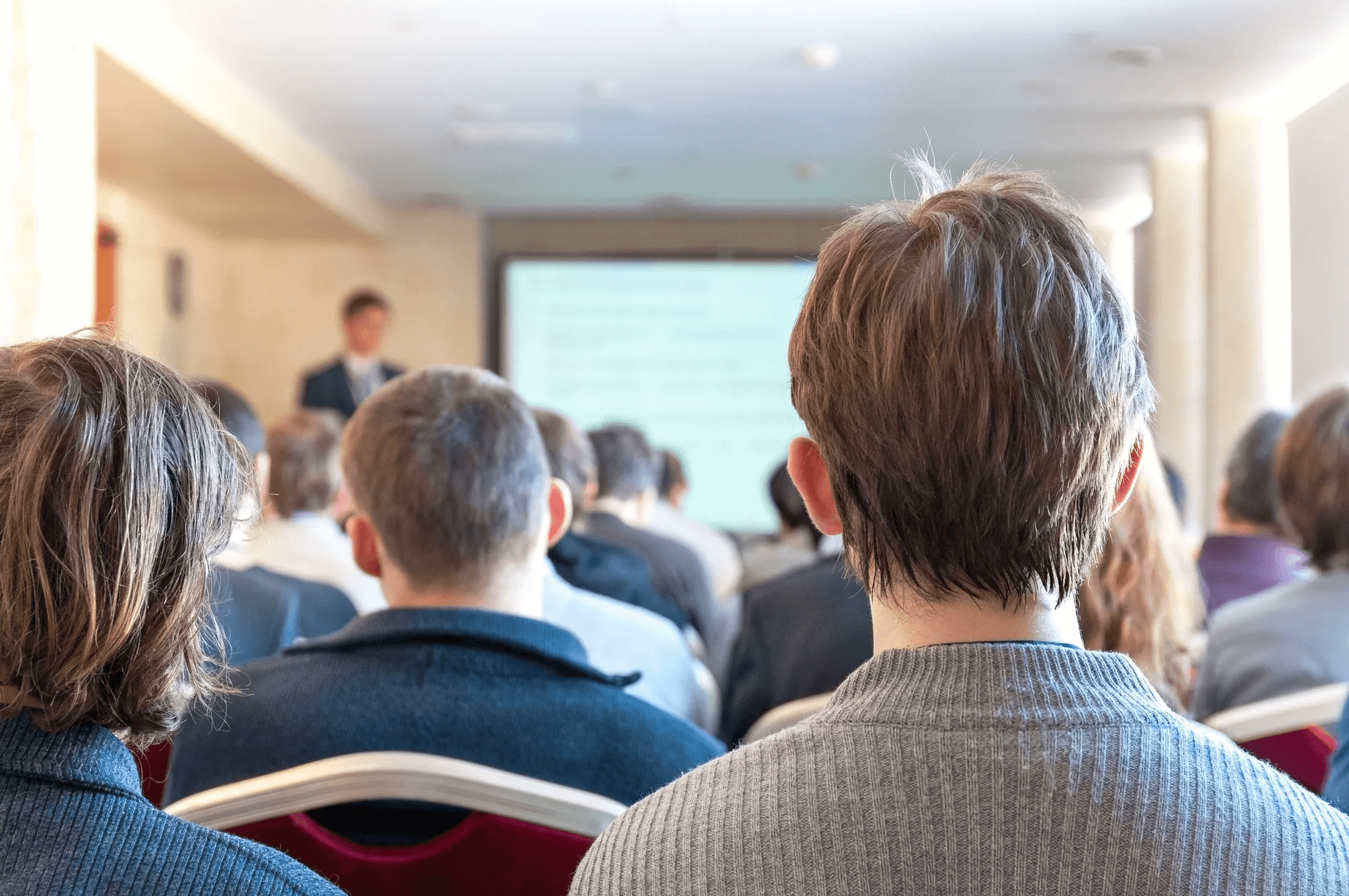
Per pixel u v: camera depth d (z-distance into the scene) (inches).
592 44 231.6
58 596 27.4
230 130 255.1
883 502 24.7
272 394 404.5
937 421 23.8
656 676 82.9
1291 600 69.7
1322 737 58.9
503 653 49.7
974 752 22.7
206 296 390.3
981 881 21.8
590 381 411.2
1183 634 65.4
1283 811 22.6
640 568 112.0
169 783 49.8
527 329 411.2
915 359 24.0
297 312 405.1
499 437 53.1
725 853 23.1
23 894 26.4
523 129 296.8
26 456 27.4
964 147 309.9
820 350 25.4
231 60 241.6
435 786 43.2
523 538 53.8
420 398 53.7
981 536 24.0
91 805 27.9
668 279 408.2
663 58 241.1
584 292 410.0
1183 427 316.5
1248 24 219.5
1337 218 246.1
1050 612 25.3
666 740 49.6
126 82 216.5
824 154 324.8
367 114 283.9
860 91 264.1
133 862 27.6
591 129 297.1
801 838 22.7
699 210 406.9
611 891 24.0
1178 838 21.8
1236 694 68.7
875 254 25.1
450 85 258.8
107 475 28.0
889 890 22.0
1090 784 22.2
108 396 28.7
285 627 80.4
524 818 43.3
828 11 213.9
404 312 408.5
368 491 52.6
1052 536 24.3
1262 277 273.7
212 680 33.7
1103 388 24.2
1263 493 92.6
